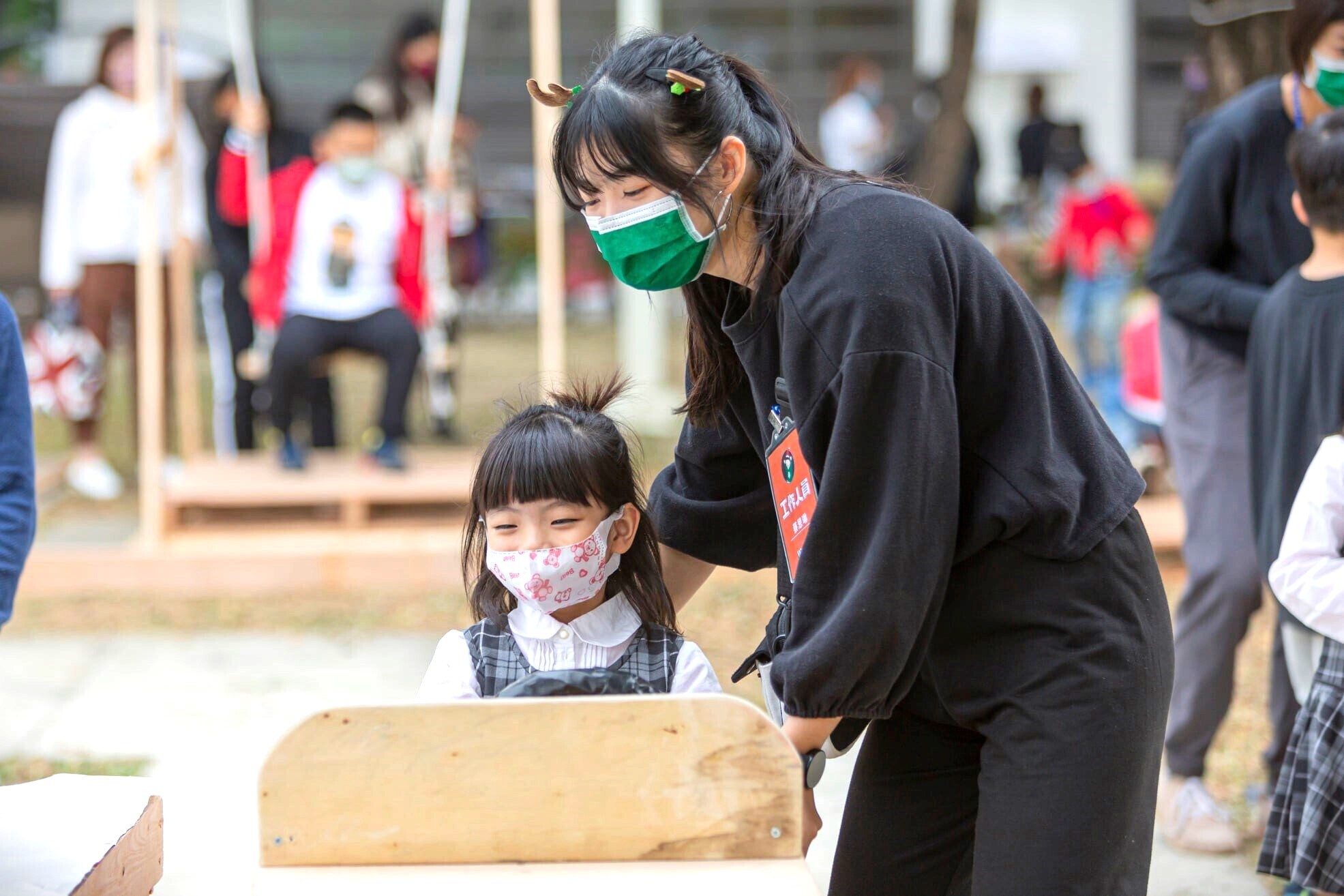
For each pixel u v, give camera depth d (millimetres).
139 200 17469
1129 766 4660
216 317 17906
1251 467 7473
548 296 14766
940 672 4898
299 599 14109
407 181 17812
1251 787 9125
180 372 16891
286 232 15469
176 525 15250
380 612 13664
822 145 27922
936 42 39656
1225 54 12820
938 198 17906
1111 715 4637
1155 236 8820
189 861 7938
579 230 34812
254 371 16438
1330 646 6453
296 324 15344
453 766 4188
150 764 9836
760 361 4848
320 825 4188
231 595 14266
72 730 10555
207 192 17281
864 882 5406
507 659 5438
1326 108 7984
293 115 32719
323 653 12484
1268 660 11867
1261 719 10523
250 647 12633
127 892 5605
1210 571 8258
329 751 4164
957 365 4535
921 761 5332
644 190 4496
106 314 17672
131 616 13516
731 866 4219
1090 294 21172
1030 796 4637
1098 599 4707
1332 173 6930
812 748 4578
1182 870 8148
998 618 4746
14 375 5855
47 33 33312
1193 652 8367
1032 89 29375
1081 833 4582
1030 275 28312
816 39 39719
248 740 10359
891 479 4305
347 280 15398
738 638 12461
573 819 4215
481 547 5656
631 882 4133
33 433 5980
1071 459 4699
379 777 4184
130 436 20906
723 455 5625
